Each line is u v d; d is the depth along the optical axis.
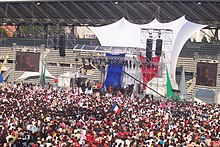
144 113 56.88
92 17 138.00
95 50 98.81
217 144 39.59
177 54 99.12
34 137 36.38
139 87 95.00
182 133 42.53
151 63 92.94
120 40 103.69
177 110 64.69
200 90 94.12
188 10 124.62
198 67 112.06
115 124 44.62
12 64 135.12
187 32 100.50
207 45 128.12
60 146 33.97
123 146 35.28
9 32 191.00
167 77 88.56
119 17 134.75
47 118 46.00
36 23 151.38
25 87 88.94
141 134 41.47
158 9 126.19
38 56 126.75
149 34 98.31
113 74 99.75
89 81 110.44
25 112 48.34
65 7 133.88
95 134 39.25
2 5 139.75
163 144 37.38
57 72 130.88
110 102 67.88
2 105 53.25
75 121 45.81
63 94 75.88
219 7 119.31
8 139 35.00
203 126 50.09
